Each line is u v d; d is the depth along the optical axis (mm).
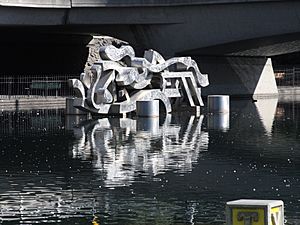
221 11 61844
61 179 25156
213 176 25500
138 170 26750
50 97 59906
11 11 61344
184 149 31906
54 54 78688
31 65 77938
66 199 22078
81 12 63125
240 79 69438
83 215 20141
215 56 67938
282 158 29391
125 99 47875
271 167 27312
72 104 49312
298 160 28922
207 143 33875
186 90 51562
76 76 69000
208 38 63125
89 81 46812
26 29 67250
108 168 27203
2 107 55719
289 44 65500
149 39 65062
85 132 38531
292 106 58344
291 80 84000
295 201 21547
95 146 33000
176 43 64375
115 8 63281
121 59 48094
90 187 23781
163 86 49656
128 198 22141
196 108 51875
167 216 19906
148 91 48594
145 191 23094
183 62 51281
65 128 40594
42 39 74688
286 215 19797
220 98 50906
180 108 52125
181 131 38781
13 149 32312
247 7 60719
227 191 23031
